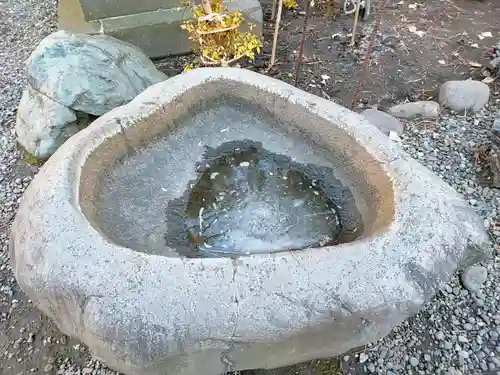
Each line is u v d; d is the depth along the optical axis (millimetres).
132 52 2814
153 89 1939
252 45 2730
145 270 1316
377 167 1685
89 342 1348
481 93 2854
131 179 1885
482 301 2072
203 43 2740
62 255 1355
